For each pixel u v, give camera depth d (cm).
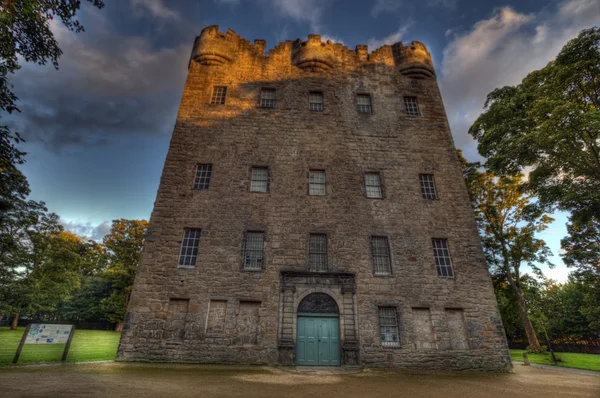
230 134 1694
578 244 2150
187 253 1409
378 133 1781
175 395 687
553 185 1606
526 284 2659
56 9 984
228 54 1922
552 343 3044
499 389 906
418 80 1988
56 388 693
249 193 1548
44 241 2820
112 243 3669
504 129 1747
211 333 1266
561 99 1520
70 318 4012
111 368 1031
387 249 1497
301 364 1258
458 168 1712
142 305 1284
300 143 1708
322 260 1452
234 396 707
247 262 1417
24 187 1391
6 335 2216
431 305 1383
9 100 980
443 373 1201
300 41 2019
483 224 2614
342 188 1606
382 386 902
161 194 1498
